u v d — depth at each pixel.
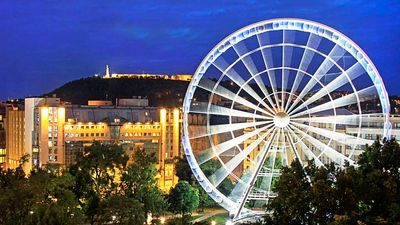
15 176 100.44
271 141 120.19
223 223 163.75
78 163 140.12
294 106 120.44
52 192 95.81
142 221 116.69
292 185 71.19
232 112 123.81
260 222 81.94
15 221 83.12
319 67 119.88
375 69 116.94
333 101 120.81
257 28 118.81
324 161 174.12
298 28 118.25
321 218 66.44
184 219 121.75
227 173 125.31
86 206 122.06
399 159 73.44
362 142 121.25
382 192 66.75
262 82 120.75
